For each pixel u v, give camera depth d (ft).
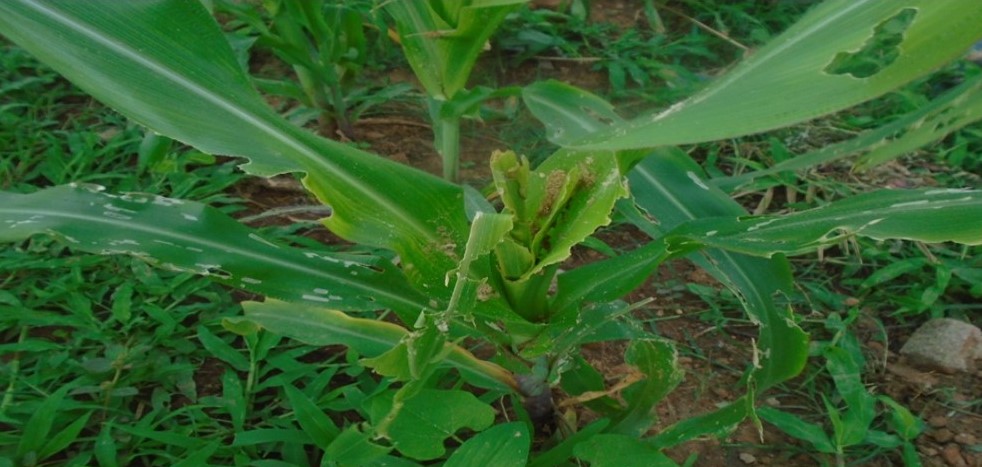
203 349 3.08
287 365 2.94
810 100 1.24
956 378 3.17
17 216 2.00
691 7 5.69
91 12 1.94
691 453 2.81
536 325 2.19
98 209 2.10
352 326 2.49
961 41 1.14
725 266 2.32
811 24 1.49
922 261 3.53
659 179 2.69
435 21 3.18
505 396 2.97
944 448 2.88
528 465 2.46
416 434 2.24
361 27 4.10
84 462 2.55
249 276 2.13
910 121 1.81
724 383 3.14
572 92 3.24
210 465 2.49
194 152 3.88
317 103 4.24
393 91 4.39
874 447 2.85
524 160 2.09
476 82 4.89
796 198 4.18
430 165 4.23
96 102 4.47
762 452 2.84
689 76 4.73
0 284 3.26
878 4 1.36
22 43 1.73
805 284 3.60
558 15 5.26
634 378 2.44
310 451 2.72
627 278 2.16
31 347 2.90
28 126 4.16
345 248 3.61
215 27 2.09
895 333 3.41
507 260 2.14
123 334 3.07
